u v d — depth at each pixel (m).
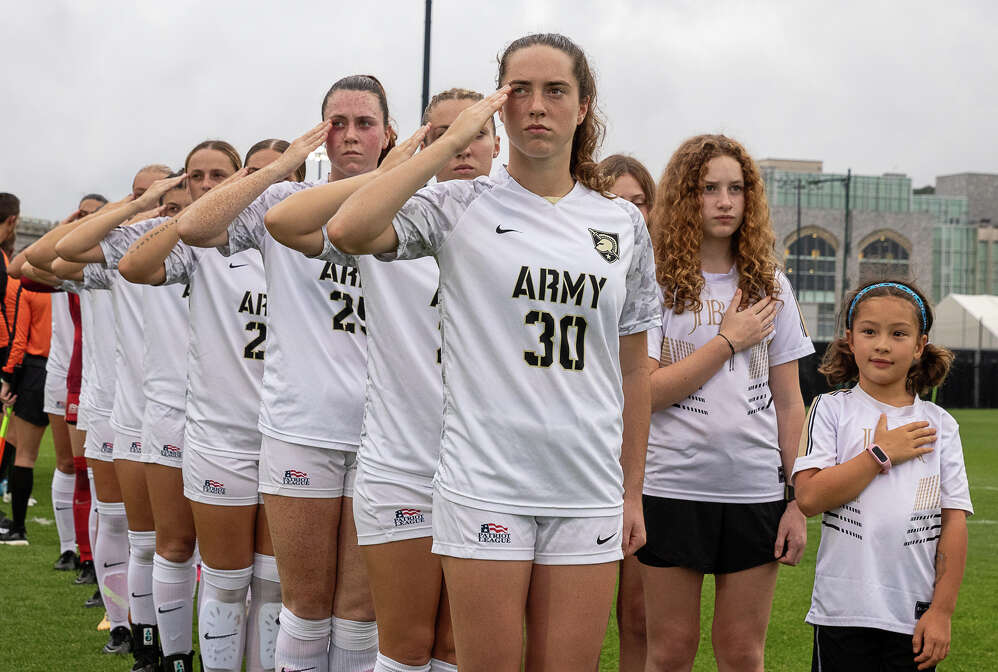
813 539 11.20
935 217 101.31
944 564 3.89
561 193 3.35
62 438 8.52
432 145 3.13
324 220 3.58
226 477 5.01
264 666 5.15
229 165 5.68
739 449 4.29
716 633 4.37
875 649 3.95
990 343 51.84
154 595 5.54
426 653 4.12
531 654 3.33
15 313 9.47
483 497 3.19
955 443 4.01
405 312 4.05
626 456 3.63
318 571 4.58
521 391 3.20
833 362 4.27
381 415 4.09
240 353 5.04
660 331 4.45
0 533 9.63
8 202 10.00
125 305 6.09
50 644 6.43
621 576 4.86
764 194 4.49
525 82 3.23
